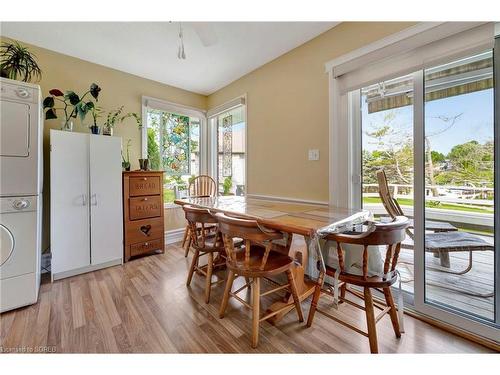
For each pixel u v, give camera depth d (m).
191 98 3.86
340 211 1.85
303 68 2.47
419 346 1.41
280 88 2.74
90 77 2.87
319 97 2.32
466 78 1.58
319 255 1.38
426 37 1.58
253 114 3.11
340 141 2.16
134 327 1.58
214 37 2.00
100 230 2.55
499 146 1.45
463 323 1.51
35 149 1.89
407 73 1.71
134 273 2.47
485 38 1.39
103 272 2.49
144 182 2.94
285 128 2.68
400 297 1.50
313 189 2.40
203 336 1.50
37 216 1.90
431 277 1.87
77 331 1.54
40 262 2.21
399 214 1.78
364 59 1.92
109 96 3.02
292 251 1.80
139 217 2.89
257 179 3.06
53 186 2.25
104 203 2.57
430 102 1.70
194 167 3.99
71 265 2.37
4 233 1.74
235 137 3.63
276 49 2.59
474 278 1.78
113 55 2.72
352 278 1.35
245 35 2.32
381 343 1.43
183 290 2.10
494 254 1.48
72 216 2.37
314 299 1.57
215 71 3.14
